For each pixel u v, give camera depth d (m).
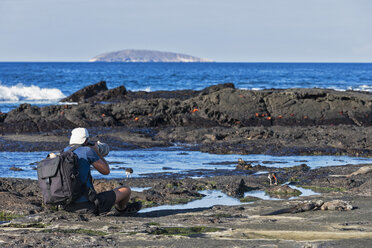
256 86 106.75
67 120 37.72
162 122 39.62
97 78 135.50
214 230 8.45
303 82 122.62
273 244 7.09
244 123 39.97
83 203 9.72
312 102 42.47
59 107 39.56
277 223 8.97
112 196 10.12
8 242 7.52
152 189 14.56
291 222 9.03
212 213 10.59
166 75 164.12
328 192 14.90
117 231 8.33
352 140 29.16
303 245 6.96
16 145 28.42
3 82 108.62
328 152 26.84
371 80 136.38
